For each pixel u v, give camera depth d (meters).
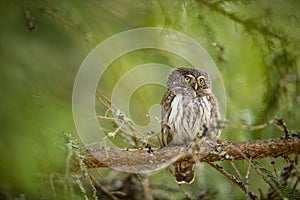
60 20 9.91
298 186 10.70
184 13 10.40
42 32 9.90
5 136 6.72
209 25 10.53
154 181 12.13
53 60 9.84
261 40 10.49
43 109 7.32
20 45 9.30
